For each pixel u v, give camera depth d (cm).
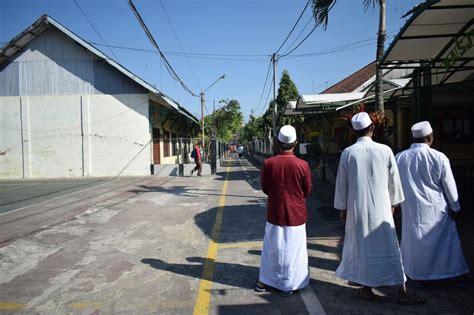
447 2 530
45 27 1948
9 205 1048
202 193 1245
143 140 1967
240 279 452
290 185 402
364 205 375
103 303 391
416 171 418
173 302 390
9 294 420
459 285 412
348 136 725
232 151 6612
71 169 1981
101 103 1972
